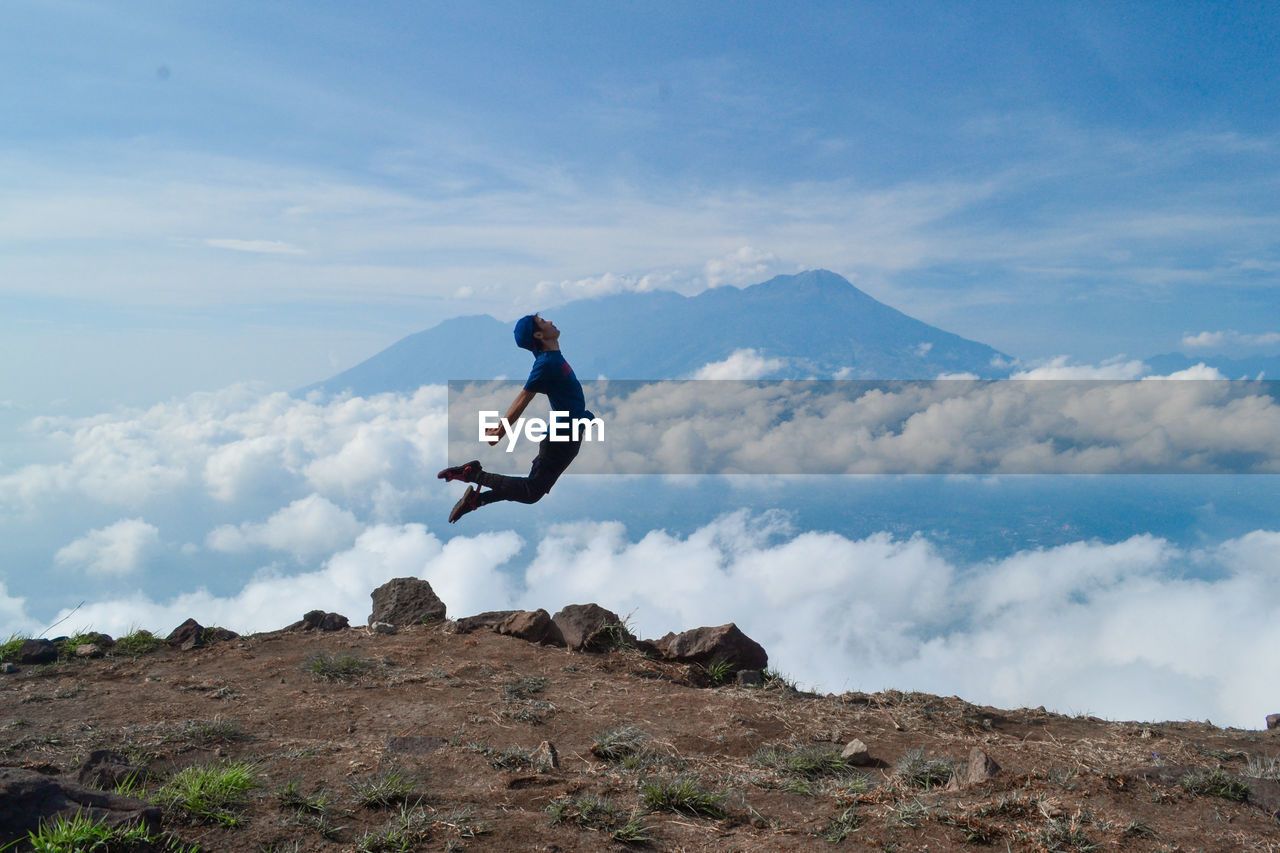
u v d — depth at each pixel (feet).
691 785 14.58
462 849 12.12
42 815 10.89
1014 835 12.34
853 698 23.97
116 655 26.35
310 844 12.09
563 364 16.46
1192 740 20.56
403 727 19.08
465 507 16.51
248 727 18.58
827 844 12.44
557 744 18.28
